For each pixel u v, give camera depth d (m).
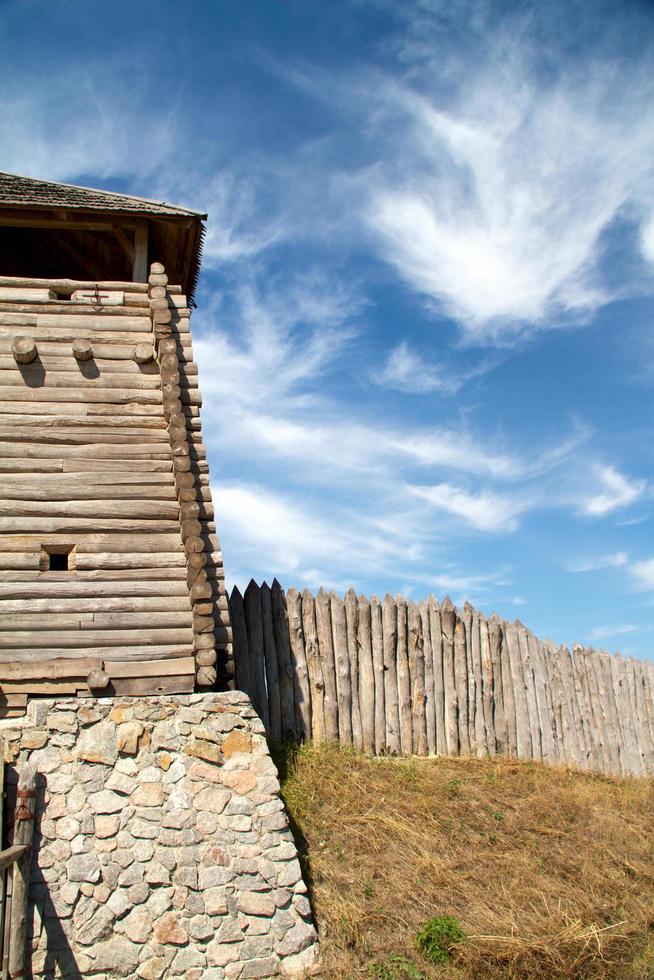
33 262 16.78
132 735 9.90
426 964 9.12
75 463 11.82
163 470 12.06
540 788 13.77
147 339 12.98
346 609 14.87
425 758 14.50
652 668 17.95
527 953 9.26
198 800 9.70
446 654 15.49
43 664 10.45
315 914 9.52
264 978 8.91
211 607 10.98
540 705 16.14
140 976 8.80
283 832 9.70
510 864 11.07
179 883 9.24
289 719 13.82
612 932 9.97
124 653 10.73
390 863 10.60
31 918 8.84
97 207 13.44
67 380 12.38
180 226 14.08
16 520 11.27
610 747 16.69
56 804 9.38
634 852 12.11
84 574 11.13
